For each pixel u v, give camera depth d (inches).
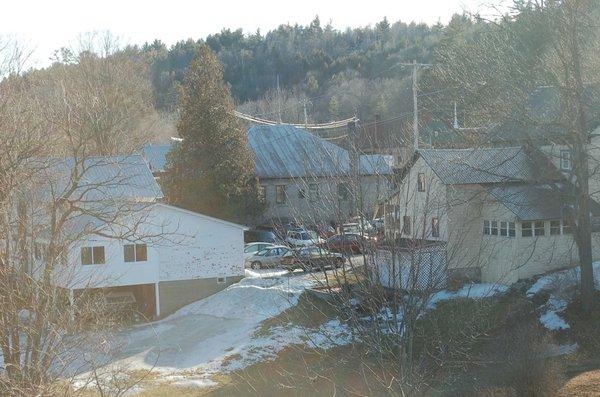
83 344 765.3
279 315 1270.9
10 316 697.0
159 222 1455.5
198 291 1499.8
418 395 569.9
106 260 1309.1
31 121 999.0
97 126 1242.6
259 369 1071.0
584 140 1105.4
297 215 653.3
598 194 1366.9
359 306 589.9
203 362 1148.5
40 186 944.3
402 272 579.5
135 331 1341.0
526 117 1107.3
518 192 1253.1
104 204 1120.8
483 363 782.5
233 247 1525.6
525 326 1040.2
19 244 809.5
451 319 743.1
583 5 1106.1
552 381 808.3
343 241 564.7
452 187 1120.8
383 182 674.2
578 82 1069.8
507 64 1143.6
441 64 1768.0
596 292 1161.4
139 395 994.7
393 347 588.1
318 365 780.6
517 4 1176.8
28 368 644.7
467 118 1206.9
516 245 1251.2
